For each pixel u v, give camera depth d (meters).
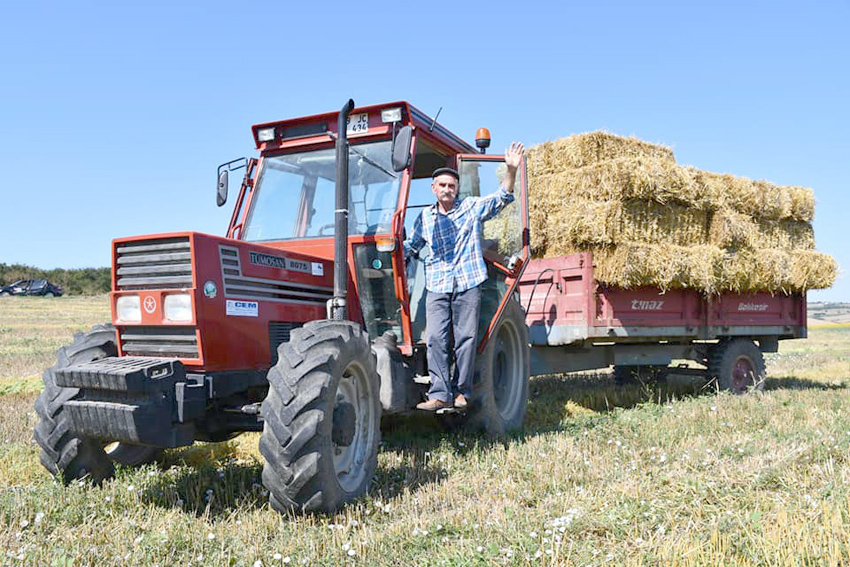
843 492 3.81
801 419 6.58
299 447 3.69
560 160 7.88
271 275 4.48
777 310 9.38
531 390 9.14
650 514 3.61
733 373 8.78
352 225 5.12
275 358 4.48
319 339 3.98
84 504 3.99
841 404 7.50
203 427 4.31
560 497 4.07
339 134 4.52
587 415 7.25
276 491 3.78
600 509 3.81
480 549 3.17
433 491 4.37
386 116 5.03
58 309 34.28
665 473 4.47
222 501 4.21
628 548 3.22
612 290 7.46
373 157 5.15
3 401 8.19
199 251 3.97
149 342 4.14
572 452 5.25
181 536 3.52
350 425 4.11
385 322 5.08
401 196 4.98
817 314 48.97
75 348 4.31
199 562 3.25
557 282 7.71
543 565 3.03
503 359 6.54
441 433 6.15
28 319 28.06
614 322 7.45
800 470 4.47
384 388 4.80
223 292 4.10
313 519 3.80
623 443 5.65
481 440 5.77
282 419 3.72
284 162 5.45
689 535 3.27
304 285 4.79
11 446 5.57
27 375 11.48
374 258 5.04
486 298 5.82
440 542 3.44
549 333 7.62
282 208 5.36
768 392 8.62
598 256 7.32
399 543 3.44
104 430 3.78
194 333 3.96
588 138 7.57
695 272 7.56
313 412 3.76
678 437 5.85
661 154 8.13
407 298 5.01
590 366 8.07
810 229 9.27
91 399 3.87
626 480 4.40
